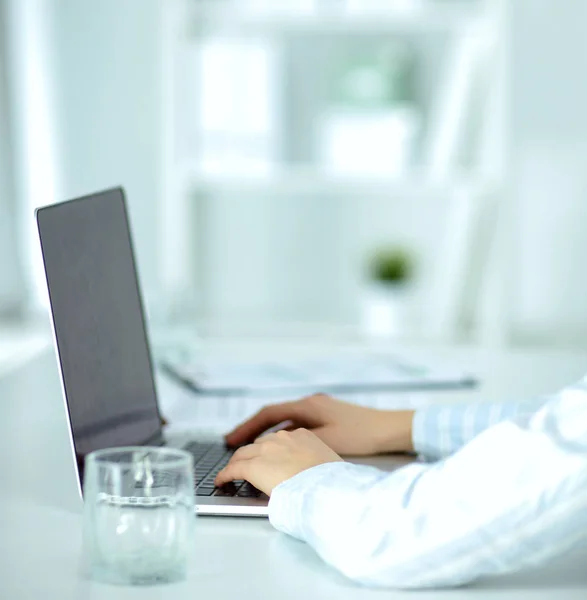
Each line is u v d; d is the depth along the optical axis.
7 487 1.01
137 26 3.59
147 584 0.74
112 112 3.62
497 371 1.85
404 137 3.36
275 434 0.98
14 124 3.60
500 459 0.74
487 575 0.77
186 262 3.40
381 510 0.75
